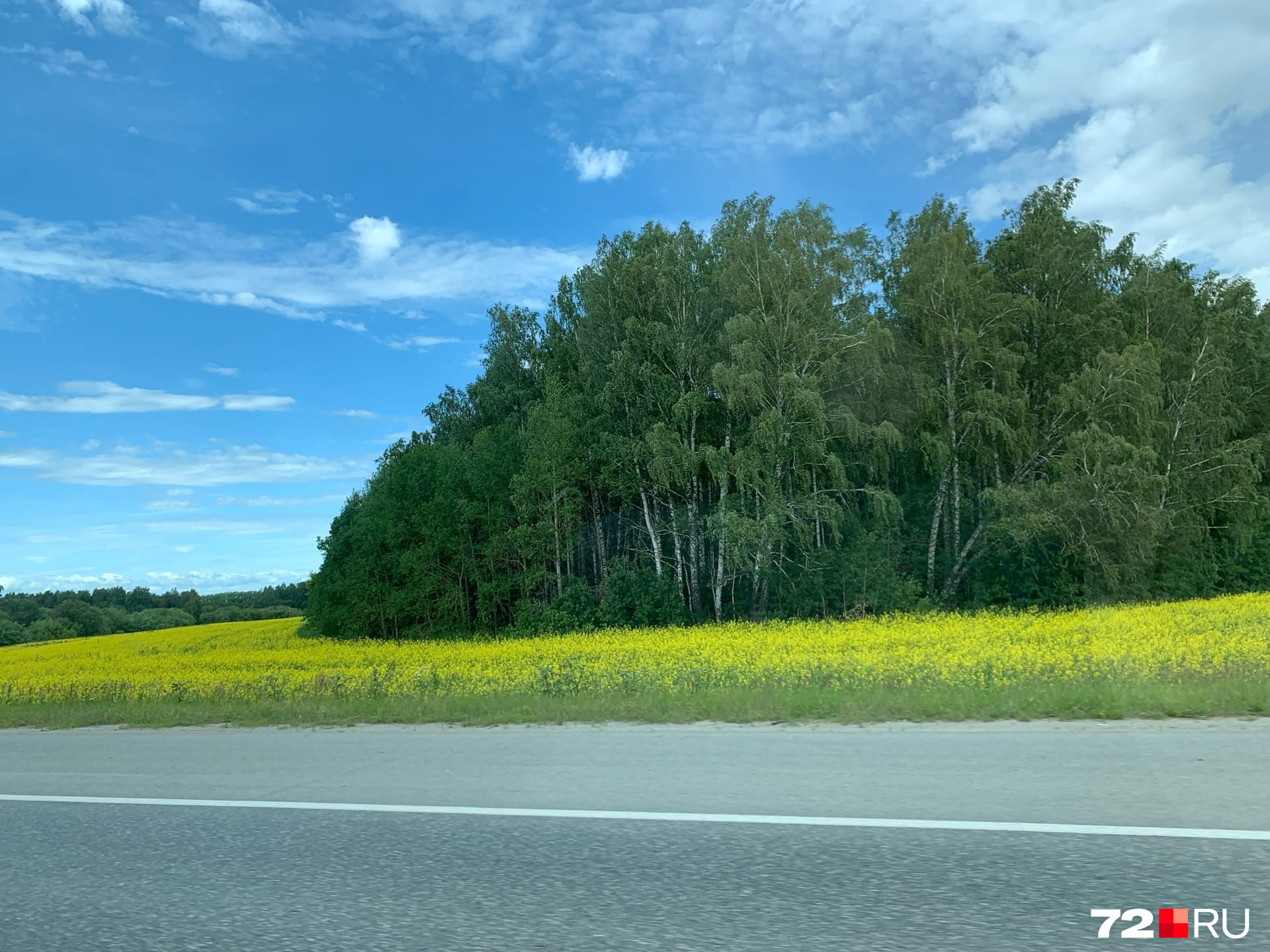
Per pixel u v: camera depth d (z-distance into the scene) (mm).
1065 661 13570
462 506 42000
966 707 9570
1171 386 41156
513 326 52188
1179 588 39500
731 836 5277
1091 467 35406
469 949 3857
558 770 7527
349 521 49594
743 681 13430
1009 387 38562
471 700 12898
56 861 5539
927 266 38969
